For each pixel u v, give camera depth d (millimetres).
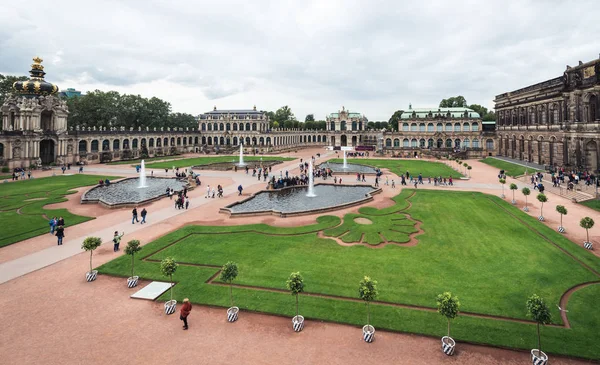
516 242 35031
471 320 20875
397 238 36344
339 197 59312
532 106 107562
